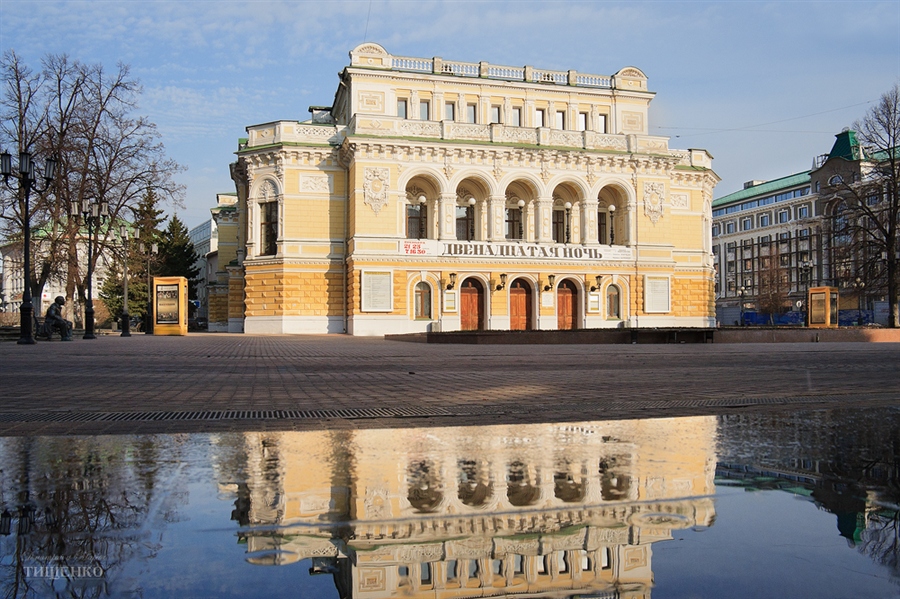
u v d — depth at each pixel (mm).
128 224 53906
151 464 3812
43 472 3574
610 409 7117
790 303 99375
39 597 1768
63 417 6426
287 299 47625
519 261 48938
